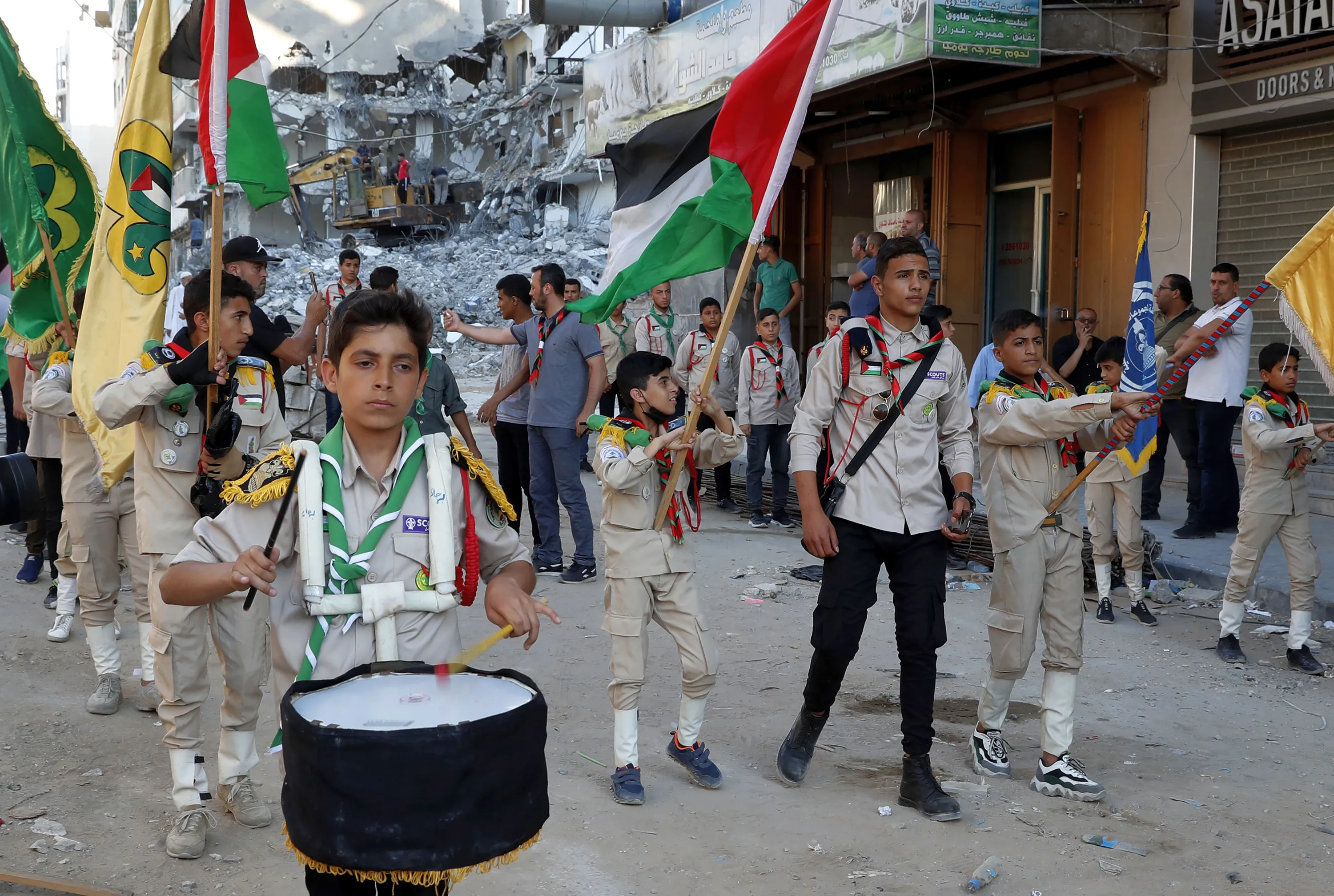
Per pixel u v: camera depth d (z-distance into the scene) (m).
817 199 16.47
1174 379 4.60
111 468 4.91
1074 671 4.73
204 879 3.91
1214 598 7.96
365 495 2.59
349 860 2.14
